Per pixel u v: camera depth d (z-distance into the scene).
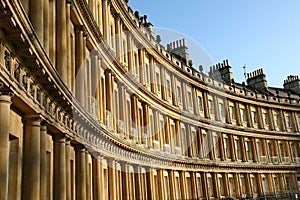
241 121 60.88
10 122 13.68
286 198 56.91
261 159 61.84
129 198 32.16
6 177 11.76
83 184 22.11
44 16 17.61
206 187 50.28
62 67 19.41
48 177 17.80
